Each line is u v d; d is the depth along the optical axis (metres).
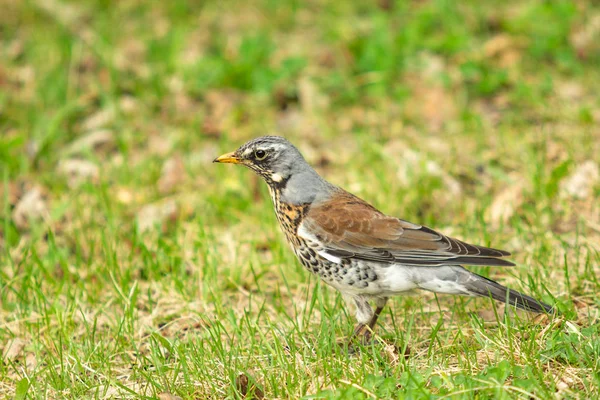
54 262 11.36
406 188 12.81
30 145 14.77
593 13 17.80
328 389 7.73
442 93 15.91
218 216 12.86
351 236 9.06
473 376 7.75
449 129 14.86
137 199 13.38
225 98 16.48
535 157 12.86
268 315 9.72
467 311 9.65
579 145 13.34
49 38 18.41
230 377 8.14
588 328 8.45
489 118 15.00
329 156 14.38
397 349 8.81
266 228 12.18
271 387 8.14
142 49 18.36
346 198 9.51
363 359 8.17
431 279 8.82
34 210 13.17
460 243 8.75
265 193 13.27
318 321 9.78
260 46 17.84
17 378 8.99
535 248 10.67
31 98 16.50
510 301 8.51
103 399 8.33
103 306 10.36
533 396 7.31
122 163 14.18
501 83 15.91
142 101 16.39
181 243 11.99
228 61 17.28
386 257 8.91
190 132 15.37
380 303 9.36
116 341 9.34
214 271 10.63
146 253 11.16
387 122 15.41
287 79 16.83
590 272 9.78
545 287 9.27
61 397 8.36
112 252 11.29
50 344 9.57
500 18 17.80
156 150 14.95
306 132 15.34
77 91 16.77
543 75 16.05
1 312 10.48
